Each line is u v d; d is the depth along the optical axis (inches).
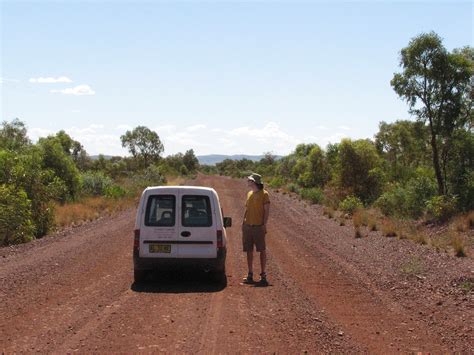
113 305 320.2
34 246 569.6
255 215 400.8
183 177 2854.3
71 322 281.1
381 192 1102.4
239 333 265.0
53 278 399.5
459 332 272.7
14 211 602.2
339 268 461.7
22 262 467.2
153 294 354.3
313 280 410.9
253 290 371.9
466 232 610.9
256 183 401.7
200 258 384.5
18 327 270.8
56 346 240.2
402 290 372.5
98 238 635.5
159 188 395.5
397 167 1215.6
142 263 383.2
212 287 381.7
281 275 430.9
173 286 383.6
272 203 1209.4
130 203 1117.7
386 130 1658.5
